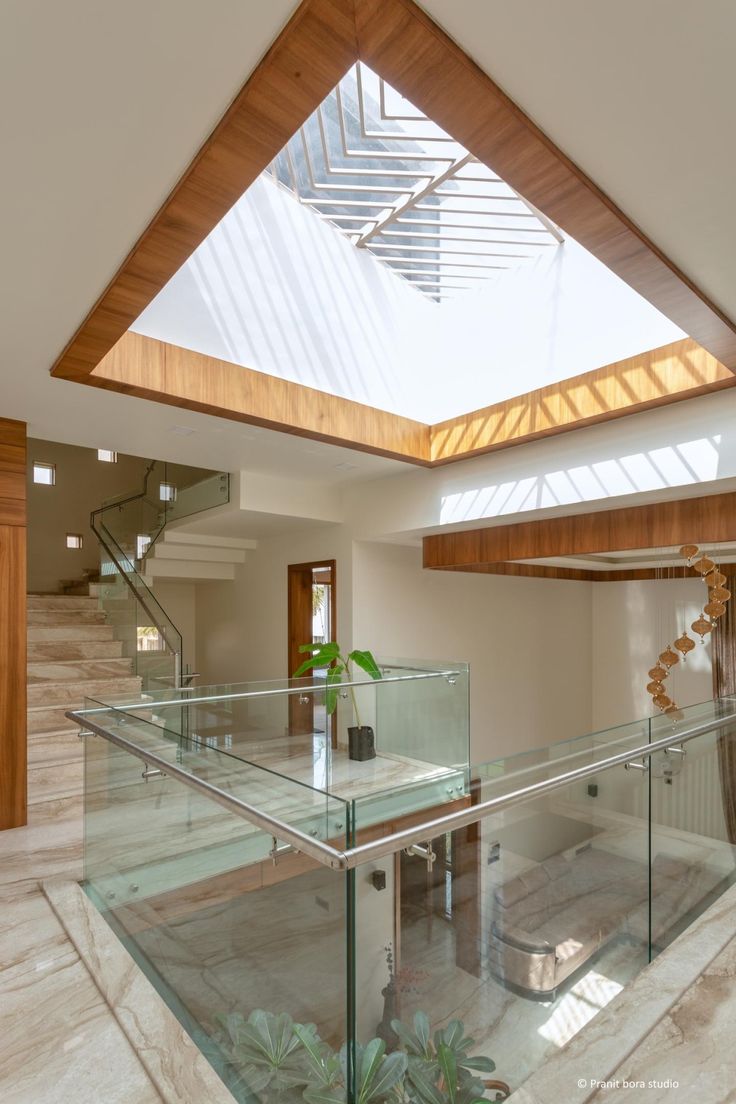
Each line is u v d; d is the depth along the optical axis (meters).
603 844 2.14
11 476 3.98
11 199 1.94
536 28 1.37
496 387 4.80
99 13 1.33
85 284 2.44
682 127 1.64
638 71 1.47
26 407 3.79
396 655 6.72
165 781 2.20
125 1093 1.76
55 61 1.45
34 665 5.64
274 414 4.10
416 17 1.35
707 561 4.27
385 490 5.94
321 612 8.84
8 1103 1.72
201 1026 1.92
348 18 1.36
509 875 1.80
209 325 3.81
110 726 2.70
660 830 2.45
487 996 1.71
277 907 1.64
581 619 9.56
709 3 1.28
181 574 8.14
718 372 3.39
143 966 2.32
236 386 3.91
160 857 2.22
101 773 2.80
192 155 1.79
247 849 1.77
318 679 4.92
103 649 6.35
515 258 4.71
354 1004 1.41
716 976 2.07
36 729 4.99
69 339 2.91
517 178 1.86
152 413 3.92
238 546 7.79
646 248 2.16
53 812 4.06
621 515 4.59
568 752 2.03
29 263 2.29
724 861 2.92
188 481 6.73
